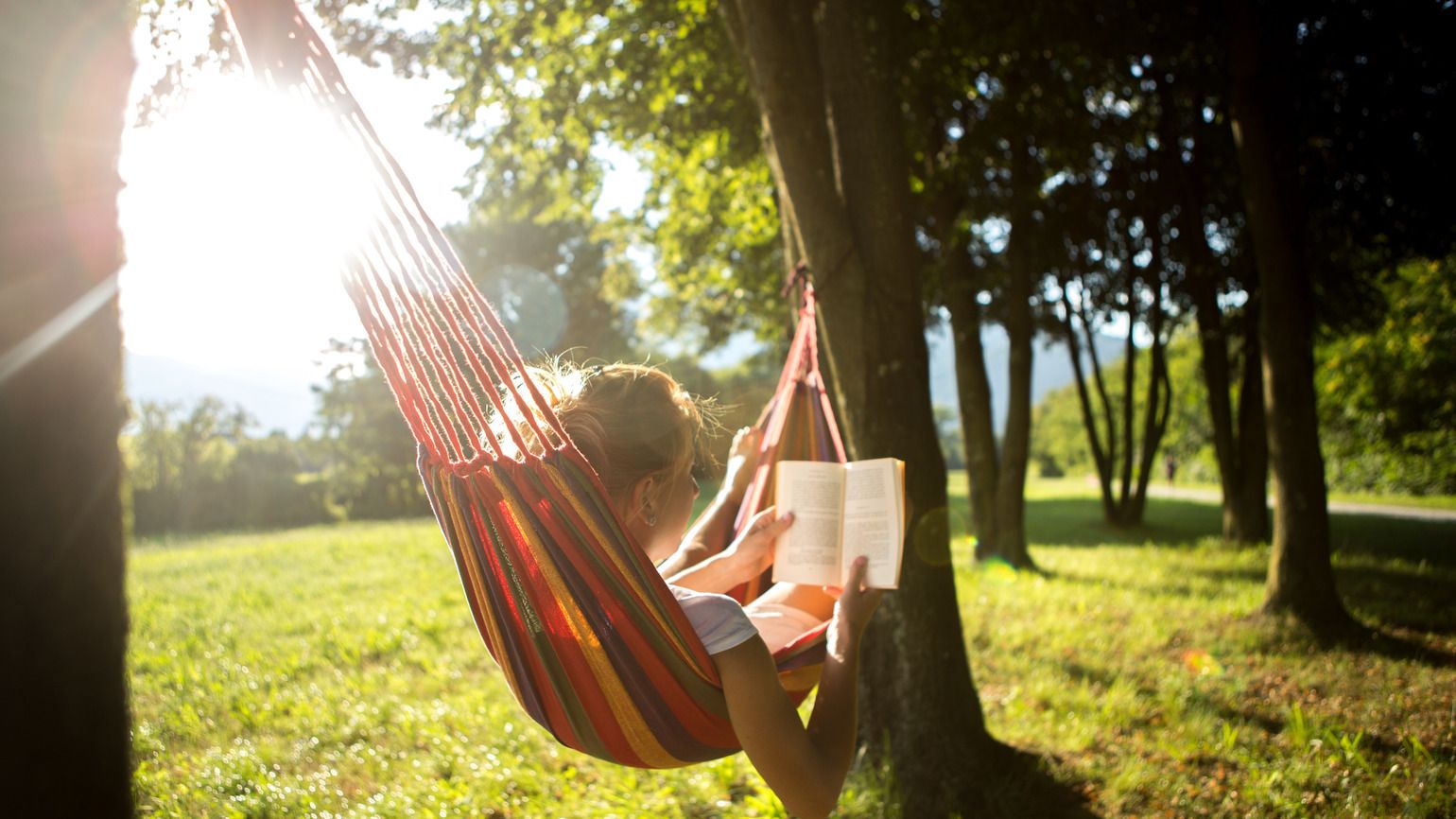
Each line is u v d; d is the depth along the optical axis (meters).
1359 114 10.20
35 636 1.08
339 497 26.83
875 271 4.36
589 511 1.52
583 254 32.94
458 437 1.73
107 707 1.16
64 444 1.12
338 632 7.30
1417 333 25.72
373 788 4.21
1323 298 14.49
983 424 12.55
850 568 1.89
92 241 1.17
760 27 4.32
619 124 9.17
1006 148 10.95
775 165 4.59
